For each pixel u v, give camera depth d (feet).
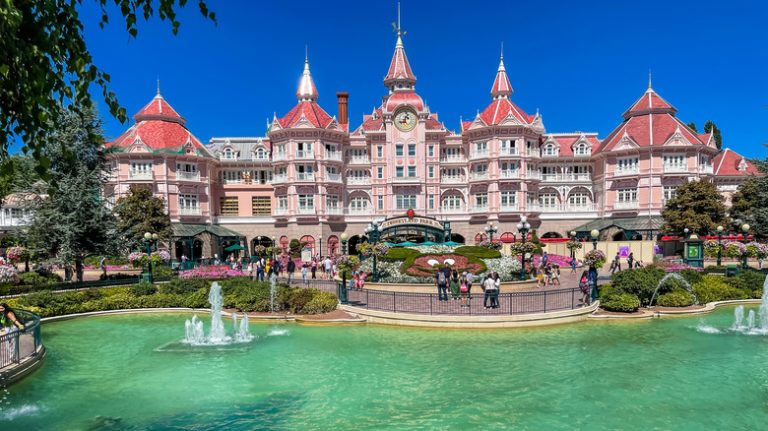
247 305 86.84
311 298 86.17
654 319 80.59
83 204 118.32
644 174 208.33
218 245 219.00
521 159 216.13
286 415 42.65
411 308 81.92
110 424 41.14
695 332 71.46
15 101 23.16
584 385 49.37
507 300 88.89
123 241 129.59
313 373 53.67
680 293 88.33
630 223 201.87
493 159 217.77
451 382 50.39
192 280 101.04
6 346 51.16
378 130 232.94
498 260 114.32
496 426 40.06
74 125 120.78
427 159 225.76
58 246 118.42
